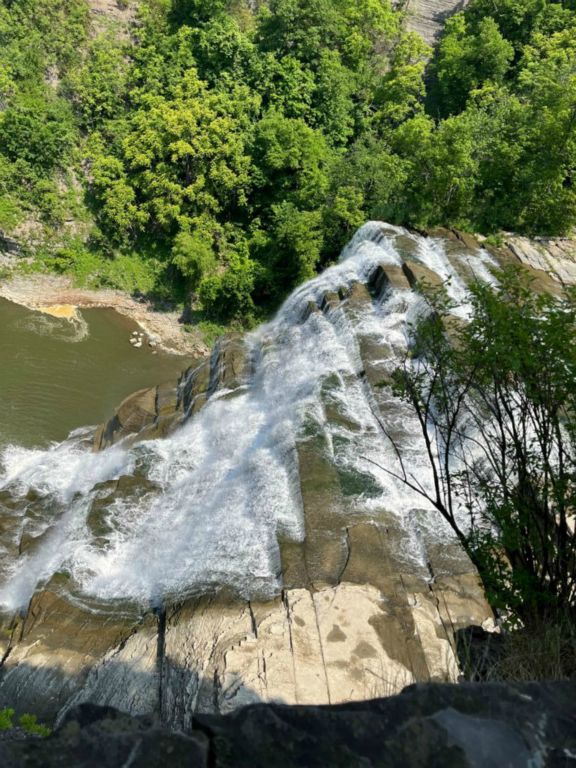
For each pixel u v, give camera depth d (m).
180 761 3.33
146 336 38.47
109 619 17.02
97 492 22.80
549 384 8.65
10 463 27.61
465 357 9.88
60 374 34.09
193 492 22.11
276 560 16.62
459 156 36.84
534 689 3.82
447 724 3.60
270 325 33.62
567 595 9.34
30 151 40.47
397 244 33.62
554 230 38.44
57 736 3.36
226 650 13.51
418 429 21.83
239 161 40.91
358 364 25.70
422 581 15.94
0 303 38.53
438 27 57.78
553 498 8.99
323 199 40.28
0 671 15.59
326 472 19.62
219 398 27.11
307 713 3.60
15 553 21.70
